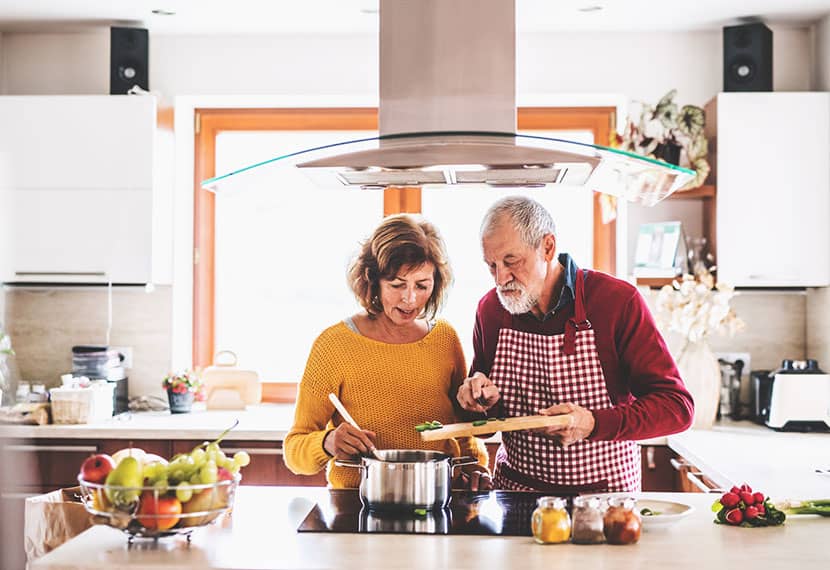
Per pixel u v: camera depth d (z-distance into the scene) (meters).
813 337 4.47
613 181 2.64
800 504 2.38
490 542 2.12
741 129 4.26
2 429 3.30
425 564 1.94
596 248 4.83
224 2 4.15
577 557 1.99
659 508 2.43
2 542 2.62
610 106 4.79
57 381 4.76
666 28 4.52
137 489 1.99
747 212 4.26
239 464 2.18
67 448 4.07
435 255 2.76
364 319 2.82
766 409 4.27
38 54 4.73
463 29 2.40
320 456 2.58
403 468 2.36
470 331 4.90
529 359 2.78
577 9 4.21
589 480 2.69
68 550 2.05
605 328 2.71
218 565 1.94
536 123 4.83
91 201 4.40
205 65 4.70
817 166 4.23
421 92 2.41
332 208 4.95
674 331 4.54
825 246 4.23
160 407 4.69
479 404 2.65
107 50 4.72
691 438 3.95
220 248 5.00
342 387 2.76
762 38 4.32
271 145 4.96
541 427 2.42
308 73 4.68
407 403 2.75
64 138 4.39
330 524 2.27
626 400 2.79
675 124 4.31
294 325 4.98
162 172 4.52
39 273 4.41
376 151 2.38
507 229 2.62
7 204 4.40
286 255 4.98
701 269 4.30
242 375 4.68
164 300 4.74
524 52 4.62
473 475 2.73
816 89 4.46
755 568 1.92
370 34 4.66
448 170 2.47
